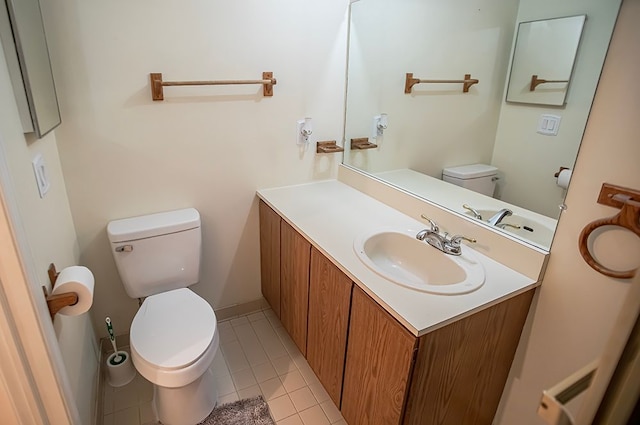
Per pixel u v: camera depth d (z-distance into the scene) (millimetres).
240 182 2043
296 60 1955
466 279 1273
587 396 477
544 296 1274
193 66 1730
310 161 2201
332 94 2123
